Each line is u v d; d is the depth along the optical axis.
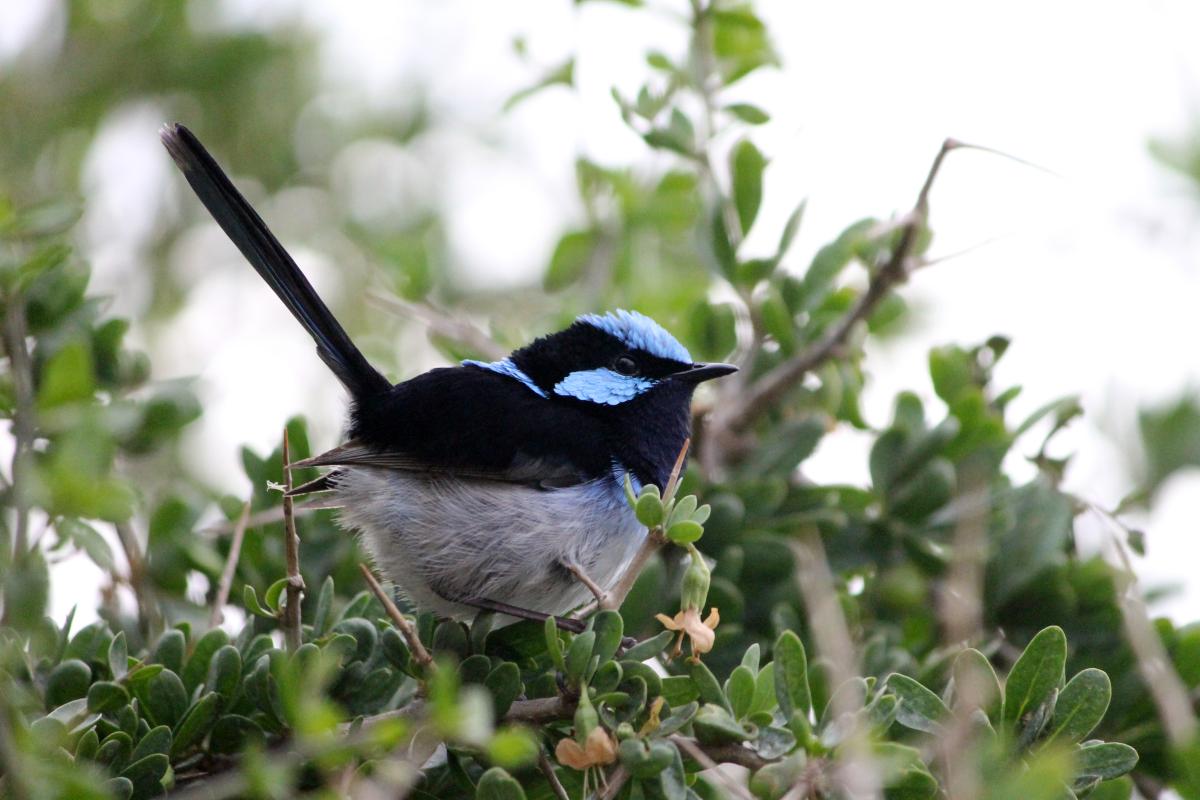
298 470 10.77
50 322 10.33
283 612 7.96
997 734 7.32
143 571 9.93
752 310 12.04
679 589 10.14
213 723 8.11
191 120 16.11
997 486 11.07
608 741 7.20
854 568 10.83
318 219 15.95
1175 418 12.08
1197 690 9.84
